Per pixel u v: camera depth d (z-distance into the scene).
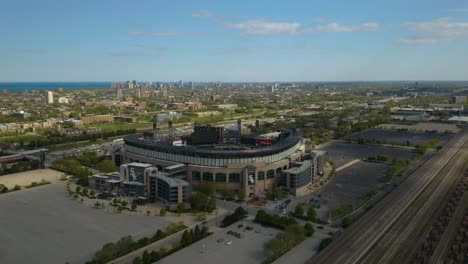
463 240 183.75
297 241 188.38
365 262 164.00
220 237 196.00
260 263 168.12
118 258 175.50
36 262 169.75
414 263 162.62
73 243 189.00
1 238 193.88
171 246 186.25
